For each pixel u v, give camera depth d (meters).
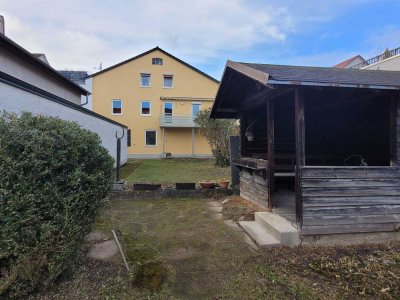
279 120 7.13
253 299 2.46
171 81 23.03
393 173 3.93
